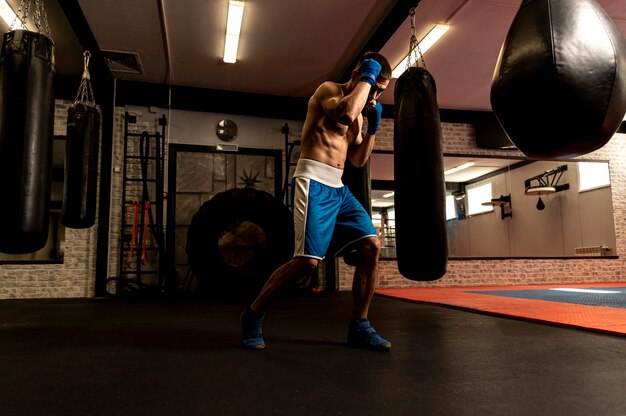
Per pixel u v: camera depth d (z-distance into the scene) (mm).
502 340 2170
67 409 1146
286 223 5652
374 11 4535
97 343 2180
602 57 1168
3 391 1321
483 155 7305
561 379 1411
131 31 4840
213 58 5473
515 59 1263
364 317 2057
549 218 8953
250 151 6457
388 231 9680
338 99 1933
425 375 1473
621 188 7766
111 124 5836
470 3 4355
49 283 5547
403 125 1938
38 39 2076
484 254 10062
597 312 3123
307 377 1456
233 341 2211
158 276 5828
